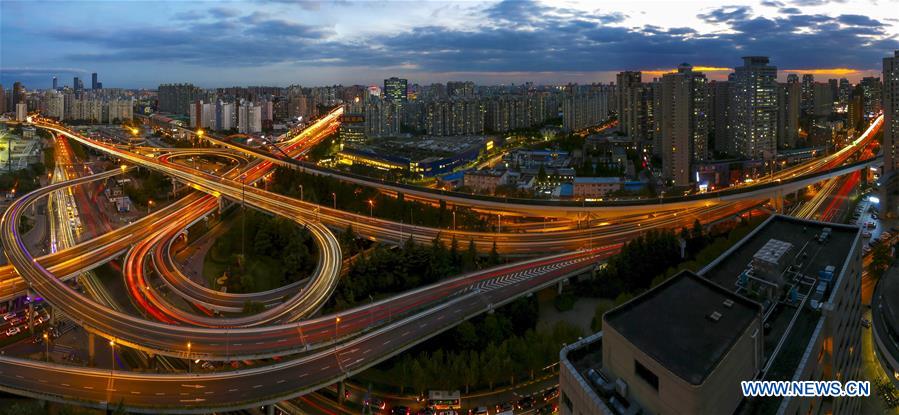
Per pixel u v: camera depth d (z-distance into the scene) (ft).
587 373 275.39
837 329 330.34
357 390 495.41
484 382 500.74
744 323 262.67
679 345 246.47
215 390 442.09
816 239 440.04
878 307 463.42
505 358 500.74
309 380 455.22
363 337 528.63
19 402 451.12
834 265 388.78
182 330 544.62
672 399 225.76
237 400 427.33
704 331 256.93
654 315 273.95
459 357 489.67
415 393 490.49
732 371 243.40
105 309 583.58
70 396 431.43
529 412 455.22
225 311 640.58
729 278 386.11
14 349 582.76
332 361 485.97
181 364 534.78
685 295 291.58
